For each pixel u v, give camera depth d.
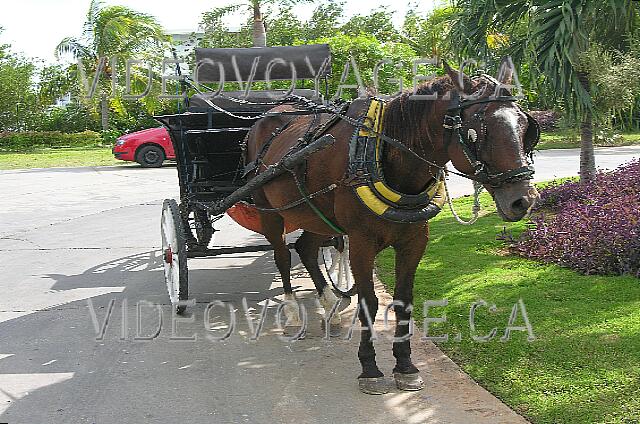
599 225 7.83
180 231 6.79
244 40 31.56
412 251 4.98
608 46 10.82
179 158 7.32
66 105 40.84
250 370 5.47
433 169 4.62
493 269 7.79
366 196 4.59
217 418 4.63
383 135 4.66
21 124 40.50
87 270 9.15
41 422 4.64
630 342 5.26
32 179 20.89
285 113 5.93
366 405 4.73
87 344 6.18
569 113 9.74
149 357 5.83
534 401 4.55
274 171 5.47
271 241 6.57
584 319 5.86
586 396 4.51
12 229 12.46
